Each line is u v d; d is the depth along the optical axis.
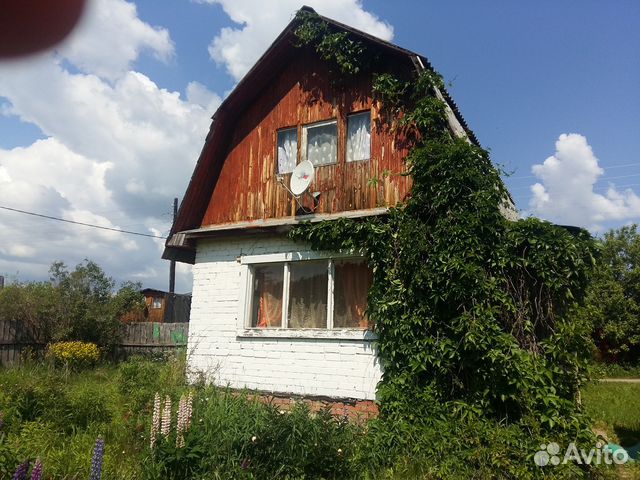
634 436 9.15
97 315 16.36
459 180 8.08
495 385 7.21
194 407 7.57
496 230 7.92
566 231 7.77
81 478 5.56
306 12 10.52
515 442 6.60
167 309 26.12
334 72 10.47
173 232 11.64
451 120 9.38
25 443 6.18
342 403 8.98
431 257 8.02
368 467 6.69
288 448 6.17
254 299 10.52
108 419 7.84
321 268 9.82
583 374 7.30
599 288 24.89
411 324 8.03
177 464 5.83
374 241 8.73
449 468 6.52
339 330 9.23
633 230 27.30
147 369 10.03
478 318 7.42
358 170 9.83
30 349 15.27
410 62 9.44
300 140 10.65
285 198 10.52
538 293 7.80
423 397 7.60
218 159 11.65
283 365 9.75
